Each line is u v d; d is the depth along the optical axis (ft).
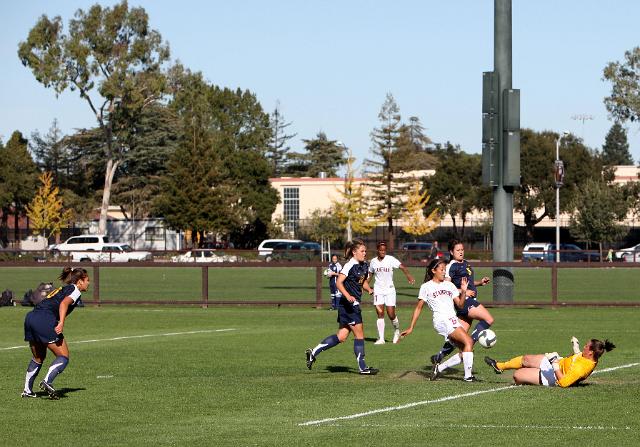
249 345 120.67
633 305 175.83
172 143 608.60
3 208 588.91
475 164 575.79
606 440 61.72
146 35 505.25
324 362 103.65
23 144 609.83
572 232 501.15
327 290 240.12
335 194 588.50
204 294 185.26
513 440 61.93
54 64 484.33
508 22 179.22
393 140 520.83
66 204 585.22
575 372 82.64
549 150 543.80
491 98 179.83
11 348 119.44
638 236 531.91
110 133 509.76
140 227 548.72
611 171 573.33
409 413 71.97
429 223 524.11
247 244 571.28
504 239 180.14
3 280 293.84
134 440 63.10
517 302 177.68
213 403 77.15
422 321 156.97
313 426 67.31
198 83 643.45
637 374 92.27
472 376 87.35
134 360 106.01
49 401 78.54
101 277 308.60
